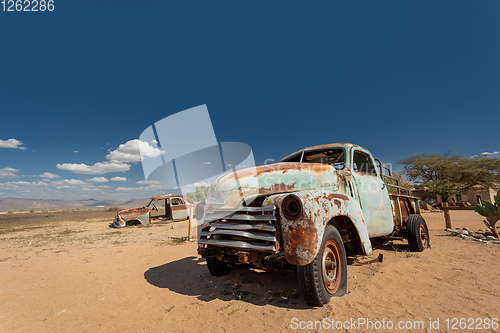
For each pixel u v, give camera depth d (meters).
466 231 7.20
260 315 2.63
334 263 3.03
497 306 2.69
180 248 6.70
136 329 2.49
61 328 2.58
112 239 9.03
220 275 3.98
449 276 3.65
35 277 4.54
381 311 2.63
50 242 8.82
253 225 2.84
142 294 3.44
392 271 3.93
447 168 33.66
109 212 33.97
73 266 5.22
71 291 3.71
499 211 6.16
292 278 3.75
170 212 15.12
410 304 2.79
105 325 2.61
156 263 5.14
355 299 2.92
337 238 3.06
